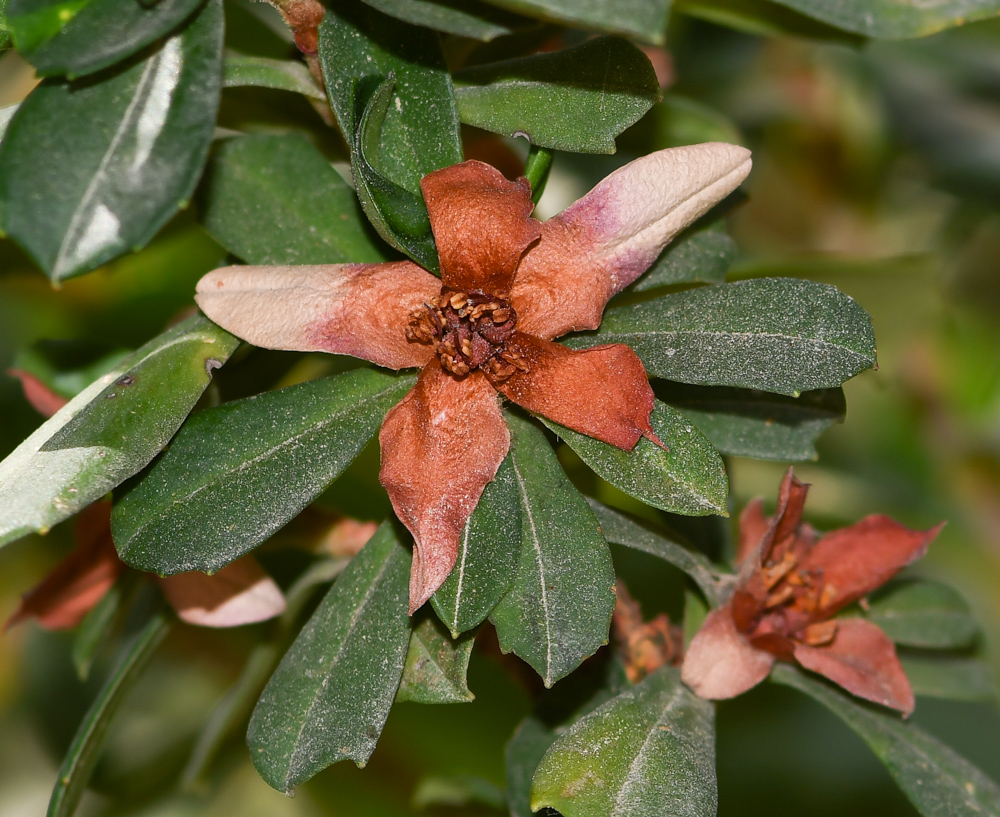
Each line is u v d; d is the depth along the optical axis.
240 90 0.24
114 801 0.29
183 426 0.22
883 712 0.24
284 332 0.22
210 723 0.27
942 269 0.30
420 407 0.22
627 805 0.22
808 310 0.22
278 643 0.25
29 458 0.21
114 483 0.21
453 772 0.28
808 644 0.24
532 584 0.22
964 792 0.24
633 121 0.22
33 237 0.21
